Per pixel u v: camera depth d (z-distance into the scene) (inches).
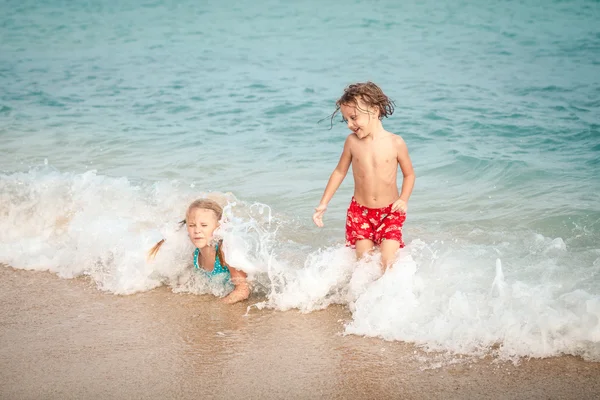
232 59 896.9
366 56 888.3
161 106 625.9
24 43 1083.9
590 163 401.7
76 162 444.1
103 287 267.6
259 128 534.0
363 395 187.8
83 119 575.2
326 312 242.4
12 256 297.0
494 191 362.3
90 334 228.2
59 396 188.9
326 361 207.2
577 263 260.4
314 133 514.3
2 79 779.4
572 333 207.0
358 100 264.1
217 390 191.9
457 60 836.0
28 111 609.6
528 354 203.5
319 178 401.1
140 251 279.0
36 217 331.0
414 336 217.8
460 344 210.5
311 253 289.3
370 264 257.9
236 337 225.5
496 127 507.5
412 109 581.0
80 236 305.4
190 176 409.7
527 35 1004.6
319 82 729.6
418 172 406.3
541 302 221.3
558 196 344.2
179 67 845.8
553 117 531.8
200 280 267.4
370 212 273.3
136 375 200.5
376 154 269.1
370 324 226.1
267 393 190.1
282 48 979.3
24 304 253.3
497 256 272.7
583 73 721.6
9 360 210.4
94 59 922.1
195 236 258.4
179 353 214.2
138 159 450.9
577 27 1056.8
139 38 1121.4
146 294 261.7
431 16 1253.1
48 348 218.2
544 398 183.0
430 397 185.5
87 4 1631.4
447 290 242.4
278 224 326.3
